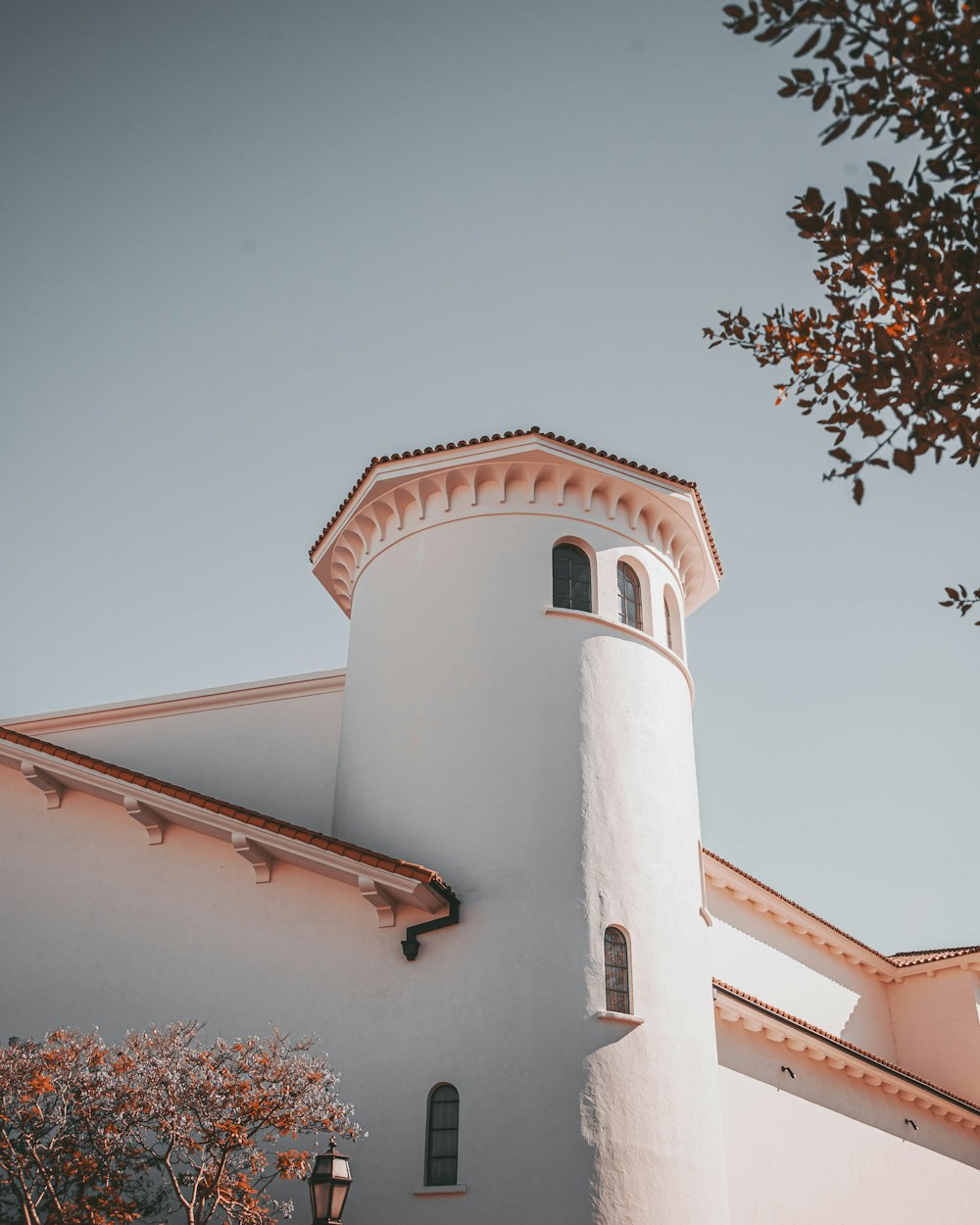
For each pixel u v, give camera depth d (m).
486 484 20.89
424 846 18.47
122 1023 18.33
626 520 21.23
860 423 7.31
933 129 6.89
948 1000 33.50
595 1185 15.56
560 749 18.66
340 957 17.89
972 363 7.23
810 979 30.75
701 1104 17.25
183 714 23.64
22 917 19.78
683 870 18.95
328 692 23.11
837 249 7.70
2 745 20.55
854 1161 23.84
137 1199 15.51
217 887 19.11
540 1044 16.39
